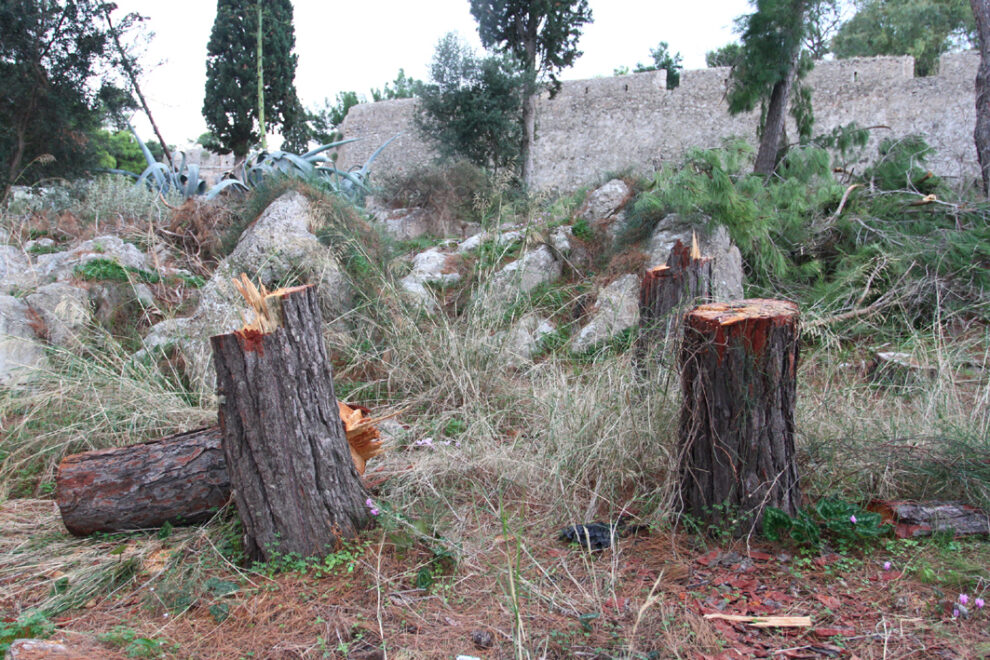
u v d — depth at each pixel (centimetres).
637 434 332
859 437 335
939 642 204
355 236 607
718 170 660
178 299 603
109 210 815
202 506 295
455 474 347
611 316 594
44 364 446
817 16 906
